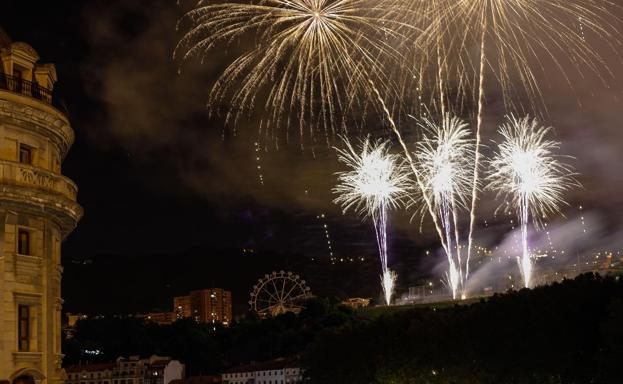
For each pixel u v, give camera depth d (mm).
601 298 68188
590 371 67562
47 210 63406
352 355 100125
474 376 76250
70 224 69188
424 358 84500
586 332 67812
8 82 63469
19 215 61625
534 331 70125
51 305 63688
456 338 79500
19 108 62250
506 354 72375
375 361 95000
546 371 69125
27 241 62938
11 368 59188
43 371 61875
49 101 67000
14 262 60656
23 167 61625
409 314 98812
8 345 59281
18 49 64938
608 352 62500
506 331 72938
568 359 68062
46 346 62406
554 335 68562
